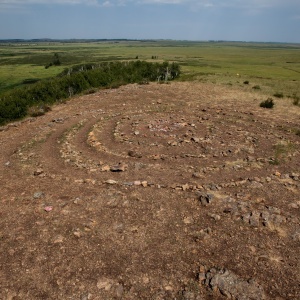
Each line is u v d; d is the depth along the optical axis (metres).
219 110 23.86
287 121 21.42
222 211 9.96
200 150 15.32
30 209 10.08
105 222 9.40
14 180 12.27
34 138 17.47
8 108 23.45
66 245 8.43
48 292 7.01
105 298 6.87
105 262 7.87
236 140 16.88
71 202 10.47
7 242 8.52
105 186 11.55
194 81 39.62
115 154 14.73
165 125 19.31
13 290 7.06
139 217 9.66
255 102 27.53
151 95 29.06
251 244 8.52
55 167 13.45
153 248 8.37
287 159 14.30
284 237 8.80
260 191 11.27
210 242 8.59
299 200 10.75
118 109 23.84
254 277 7.43
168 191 11.12
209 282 7.24
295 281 7.33
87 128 19.02
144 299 6.86
